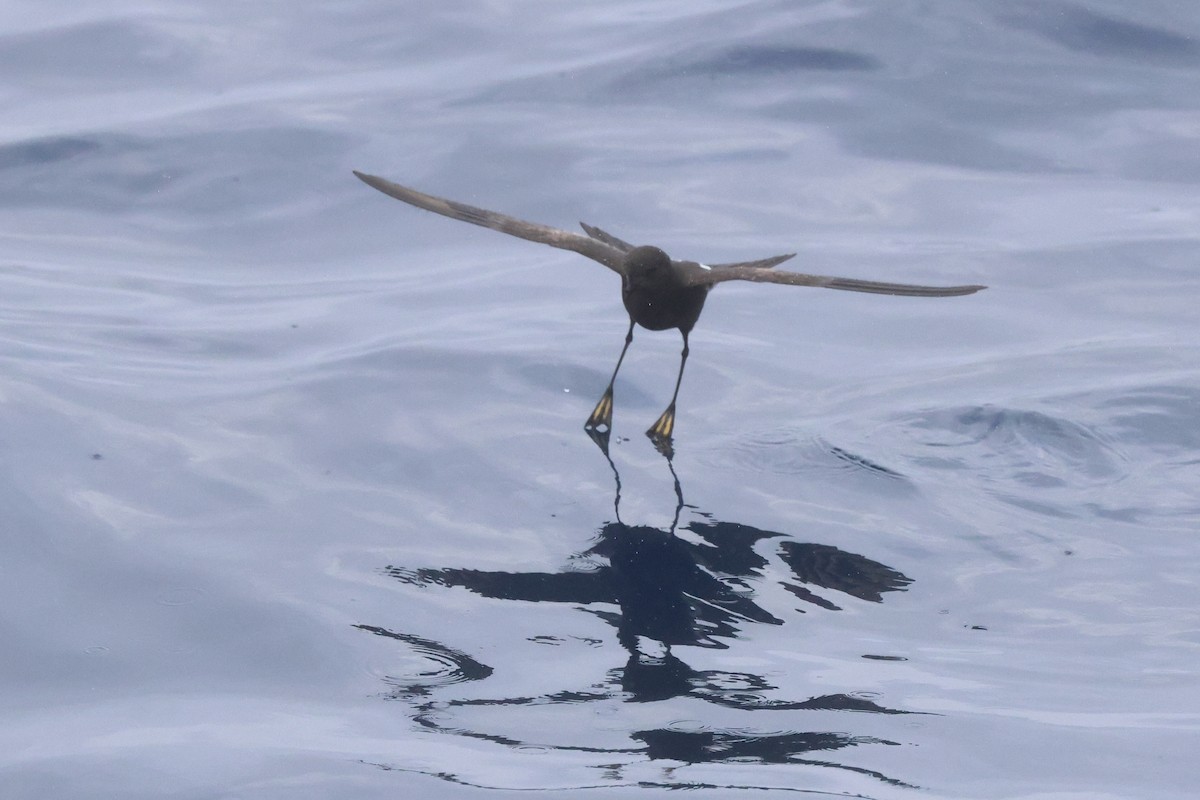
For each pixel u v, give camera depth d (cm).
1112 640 1002
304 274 1647
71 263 1642
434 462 1243
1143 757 868
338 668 966
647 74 2041
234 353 1446
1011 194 1786
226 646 989
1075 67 2012
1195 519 1155
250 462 1232
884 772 854
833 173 1828
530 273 1662
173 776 848
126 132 1884
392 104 1978
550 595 1056
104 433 1264
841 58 2041
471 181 1814
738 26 2125
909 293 1021
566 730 898
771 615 1035
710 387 1398
